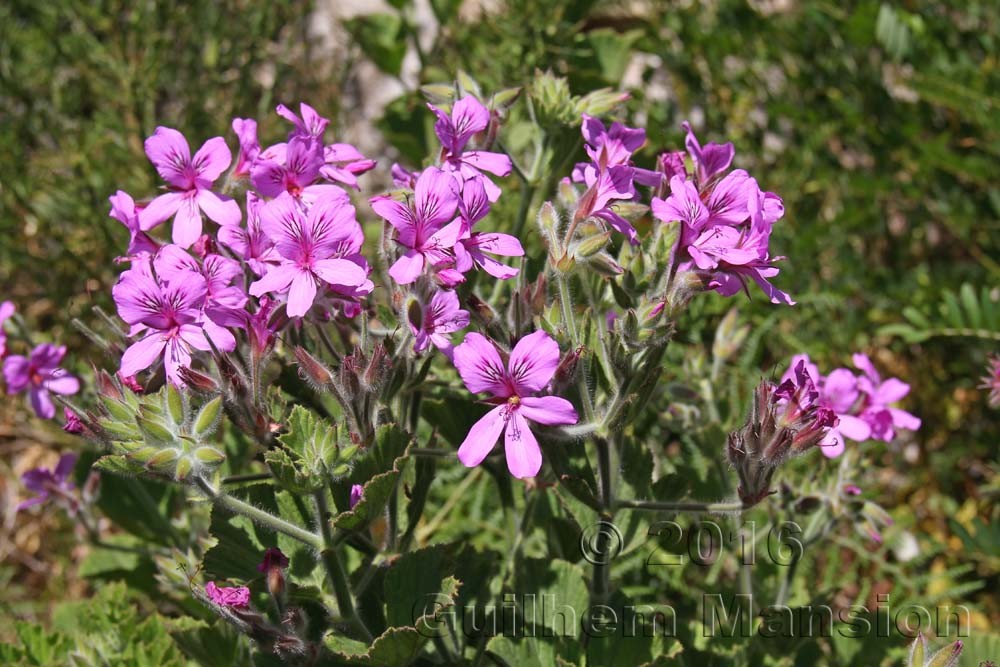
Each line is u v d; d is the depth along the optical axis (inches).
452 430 30.7
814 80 42.2
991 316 35.8
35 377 32.9
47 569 38.8
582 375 27.6
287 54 42.8
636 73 47.1
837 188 40.8
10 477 40.3
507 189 37.9
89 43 40.3
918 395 38.9
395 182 29.0
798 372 27.6
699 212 27.1
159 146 28.0
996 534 33.8
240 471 33.6
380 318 29.9
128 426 26.9
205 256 27.6
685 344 36.4
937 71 38.9
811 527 31.6
